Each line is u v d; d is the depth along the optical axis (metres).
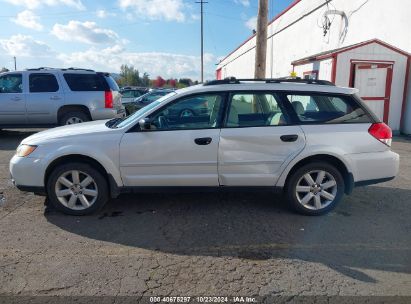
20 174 4.44
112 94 10.20
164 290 2.99
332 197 4.61
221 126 4.46
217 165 4.45
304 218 4.55
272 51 23.91
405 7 11.04
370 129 4.59
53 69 9.95
